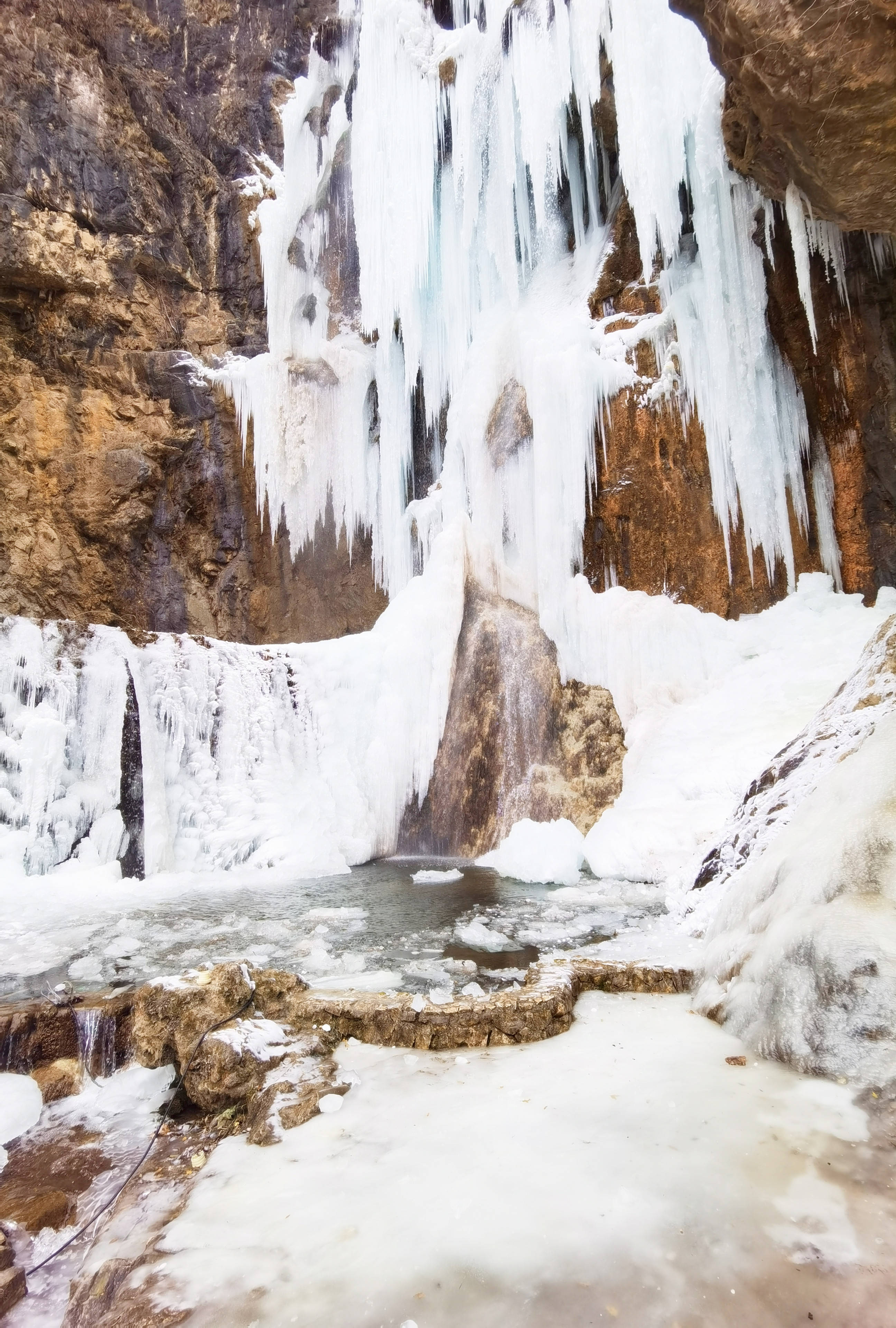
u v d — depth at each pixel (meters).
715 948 3.84
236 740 9.74
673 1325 1.63
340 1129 2.65
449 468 12.83
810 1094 2.51
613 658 10.30
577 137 13.08
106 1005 3.99
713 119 10.30
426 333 13.76
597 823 8.89
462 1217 2.04
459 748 10.67
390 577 13.70
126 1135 3.27
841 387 10.42
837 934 2.81
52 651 8.56
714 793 8.12
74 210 13.07
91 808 8.16
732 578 10.91
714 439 10.95
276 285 14.30
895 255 9.90
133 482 13.27
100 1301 2.01
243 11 15.62
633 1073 2.84
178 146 14.67
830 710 5.59
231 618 14.09
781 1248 1.82
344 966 5.00
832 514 10.84
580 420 11.21
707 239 10.67
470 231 12.69
